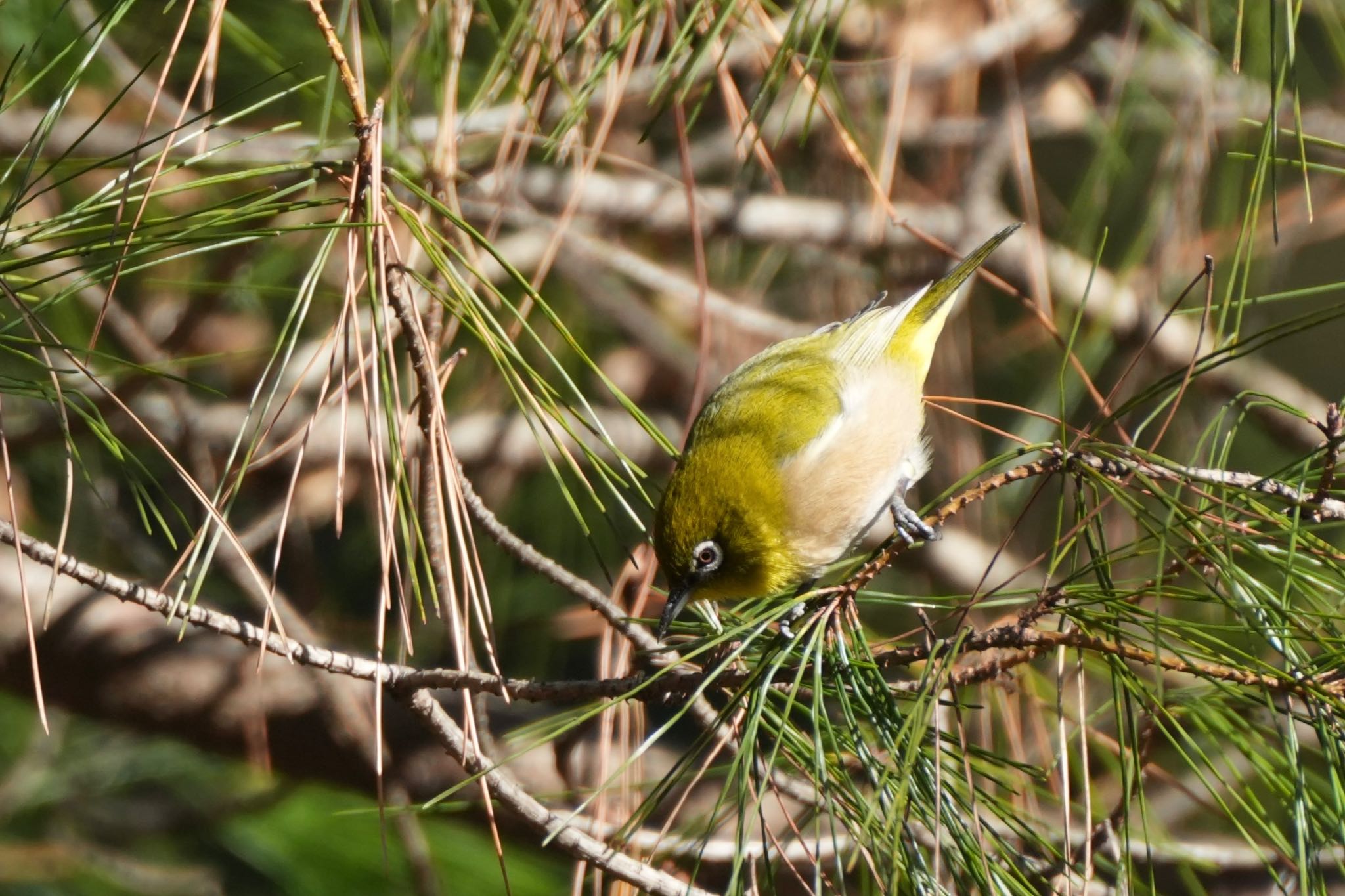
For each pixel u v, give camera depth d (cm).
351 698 862
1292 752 429
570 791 620
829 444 707
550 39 593
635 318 1195
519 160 606
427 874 798
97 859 944
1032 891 448
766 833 484
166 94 772
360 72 498
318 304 1023
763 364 765
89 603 917
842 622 492
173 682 885
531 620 1057
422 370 486
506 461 1088
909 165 1179
